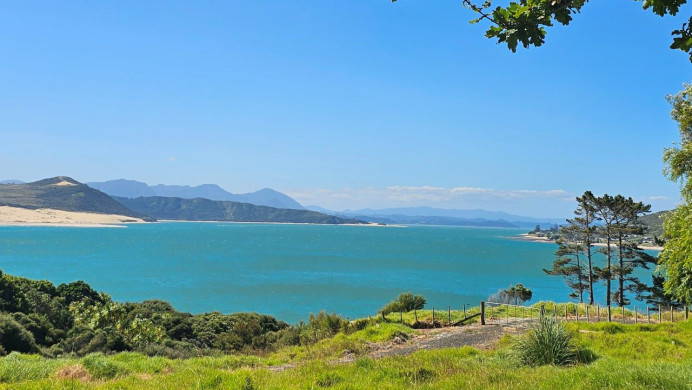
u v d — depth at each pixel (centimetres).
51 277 10588
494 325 2638
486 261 17188
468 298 8444
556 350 1468
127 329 4119
